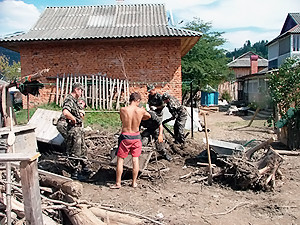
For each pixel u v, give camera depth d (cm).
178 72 1415
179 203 473
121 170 534
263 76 2188
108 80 1416
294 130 826
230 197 500
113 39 1336
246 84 2823
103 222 381
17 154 304
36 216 309
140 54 1415
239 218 422
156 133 694
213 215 430
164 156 712
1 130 562
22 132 616
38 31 1437
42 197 403
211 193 517
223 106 2820
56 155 692
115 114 1282
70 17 1591
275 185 537
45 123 754
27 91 801
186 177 590
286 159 739
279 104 866
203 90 2506
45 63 1435
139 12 1620
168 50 1408
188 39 1377
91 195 499
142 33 1340
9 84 716
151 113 652
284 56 2344
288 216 427
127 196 499
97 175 608
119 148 532
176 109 770
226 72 2217
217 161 636
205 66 2016
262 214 435
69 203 400
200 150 787
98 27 1465
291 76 805
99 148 747
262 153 664
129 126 530
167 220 409
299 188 538
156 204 468
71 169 607
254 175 518
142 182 569
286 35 2230
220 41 2230
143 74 1422
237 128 1306
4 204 382
